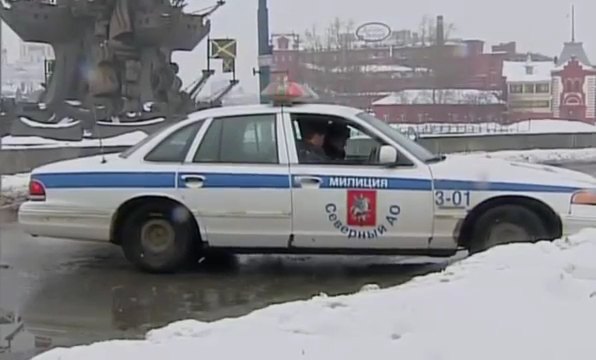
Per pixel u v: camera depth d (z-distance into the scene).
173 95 37.97
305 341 4.77
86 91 36.62
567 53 94.56
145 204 9.04
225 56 35.62
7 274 9.07
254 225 8.82
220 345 4.73
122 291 8.28
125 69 36.38
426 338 4.75
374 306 5.47
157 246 9.06
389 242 8.68
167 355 4.57
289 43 79.69
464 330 4.87
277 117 8.97
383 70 81.19
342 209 8.66
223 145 8.98
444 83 82.06
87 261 9.79
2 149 20.97
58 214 9.12
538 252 7.02
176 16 36.66
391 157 8.66
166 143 9.10
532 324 4.95
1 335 6.70
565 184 8.62
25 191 17.08
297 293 8.18
